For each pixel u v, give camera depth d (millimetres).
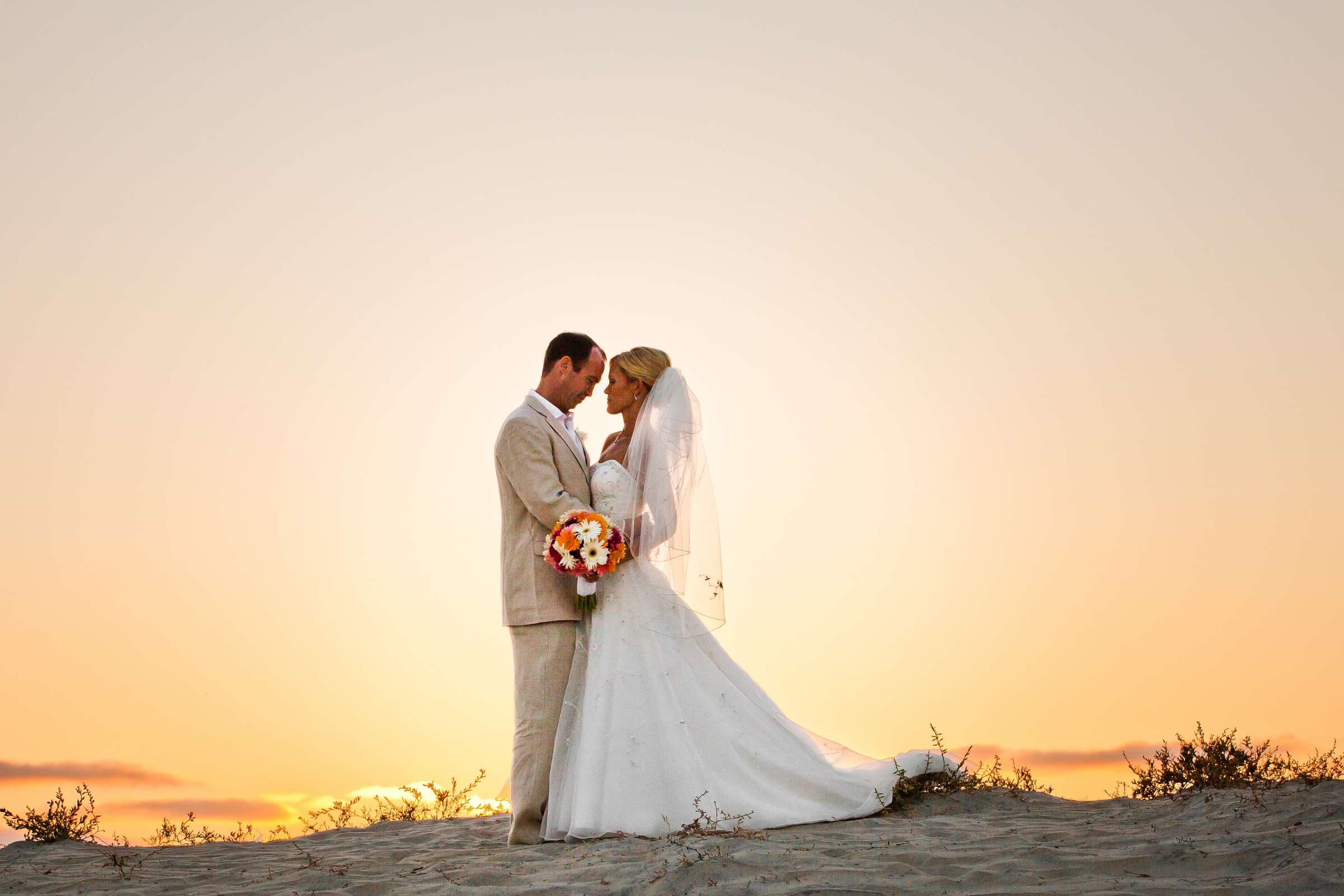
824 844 4668
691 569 5852
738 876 4039
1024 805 5770
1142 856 4109
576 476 5930
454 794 7715
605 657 5664
